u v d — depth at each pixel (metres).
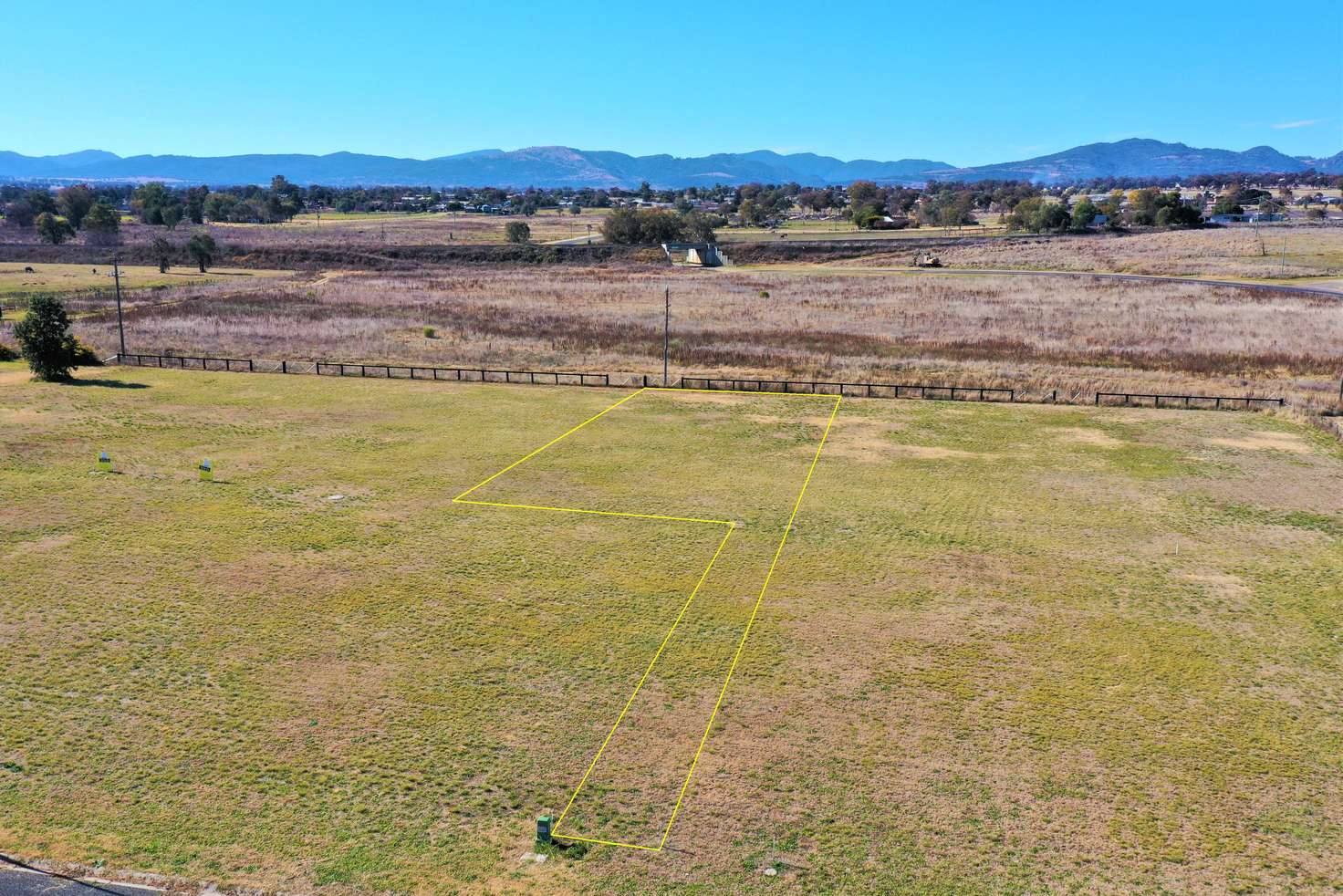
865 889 17.81
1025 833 19.38
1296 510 38.34
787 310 99.81
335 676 25.03
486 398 58.66
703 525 36.28
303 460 44.25
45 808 19.67
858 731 22.84
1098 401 58.06
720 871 18.22
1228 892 17.77
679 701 24.06
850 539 34.94
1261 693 24.66
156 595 29.56
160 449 45.78
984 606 29.58
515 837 19.16
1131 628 28.20
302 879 17.81
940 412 55.78
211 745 21.95
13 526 34.94
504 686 24.64
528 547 33.78
